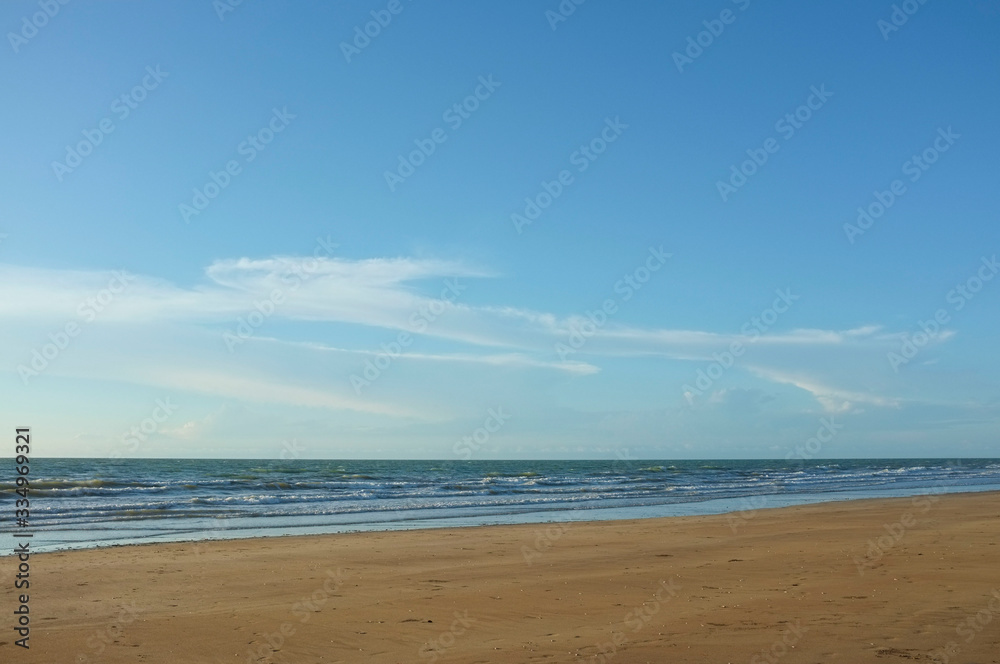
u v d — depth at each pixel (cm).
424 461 17912
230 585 1212
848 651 753
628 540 1845
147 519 2494
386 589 1173
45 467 7869
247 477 5788
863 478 6612
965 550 1473
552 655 769
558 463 16750
